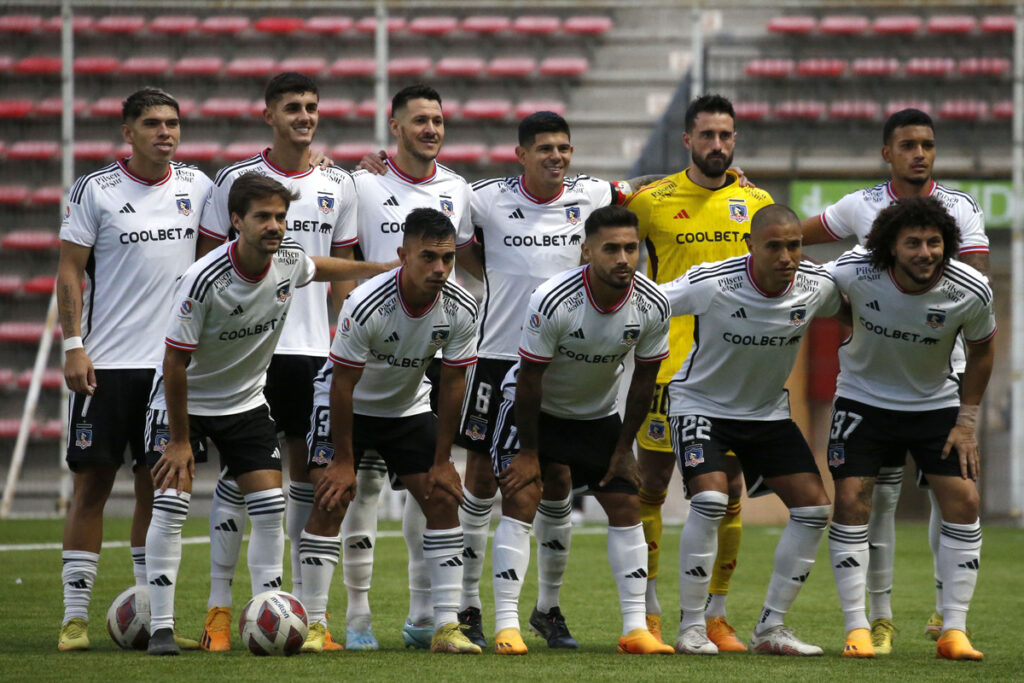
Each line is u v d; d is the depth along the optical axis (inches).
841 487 711.1
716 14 2415.1
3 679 561.3
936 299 686.5
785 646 695.7
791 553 706.8
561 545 734.5
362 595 725.9
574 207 795.4
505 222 790.5
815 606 960.9
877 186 815.7
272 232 645.3
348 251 805.2
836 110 2208.4
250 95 2374.5
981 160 2145.7
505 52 2439.7
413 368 689.6
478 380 786.8
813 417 1984.5
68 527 720.3
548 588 741.3
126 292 737.0
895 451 734.5
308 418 776.9
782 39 2365.9
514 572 677.9
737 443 721.0
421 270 651.5
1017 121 1850.4
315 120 778.2
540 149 764.6
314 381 754.2
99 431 720.3
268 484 688.4
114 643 713.0
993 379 2097.7
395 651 690.8
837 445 721.6
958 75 2246.6
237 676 572.4
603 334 669.9
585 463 707.4
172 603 666.2
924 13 2372.0
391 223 796.6
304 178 782.5
